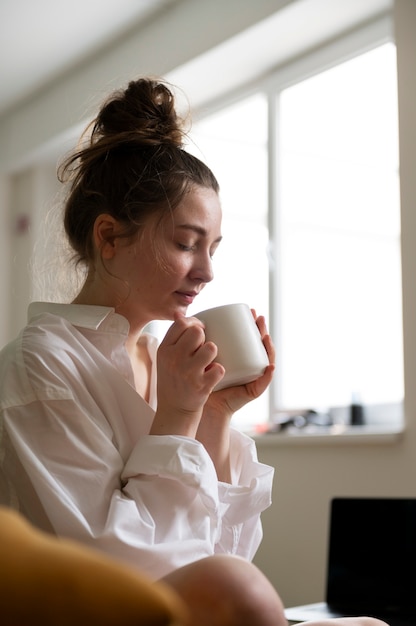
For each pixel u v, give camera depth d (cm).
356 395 325
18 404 110
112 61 416
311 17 328
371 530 221
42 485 105
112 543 100
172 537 105
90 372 116
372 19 328
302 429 323
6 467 110
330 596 222
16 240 525
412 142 281
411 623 191
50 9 384
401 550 215
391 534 218
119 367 122
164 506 106
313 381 353
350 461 295
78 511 104
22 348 114
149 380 135
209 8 361
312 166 359
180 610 50
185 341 110
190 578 72
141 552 101
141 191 121
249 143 396
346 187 345
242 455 133
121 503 103
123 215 122
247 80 380
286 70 364
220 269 403
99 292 127
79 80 440
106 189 126
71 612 49
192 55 367
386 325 327
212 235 125
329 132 352
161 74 383
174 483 107
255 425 348
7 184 527
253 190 393
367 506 224
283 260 368
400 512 219
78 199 132
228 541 121
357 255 340
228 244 401
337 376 344
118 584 50
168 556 102
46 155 491
